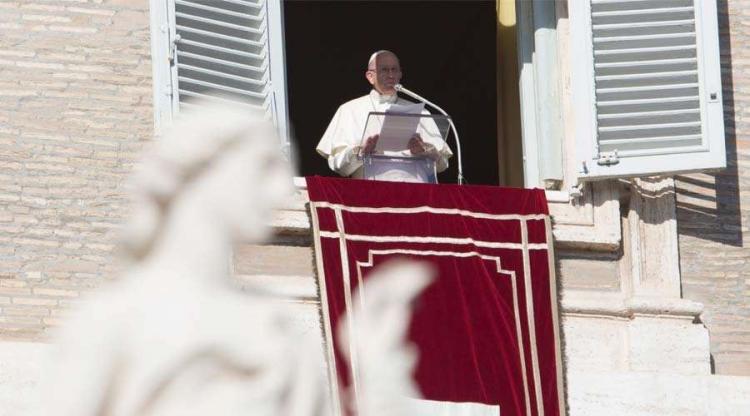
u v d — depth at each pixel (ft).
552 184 130.21
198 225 28.25
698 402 120.98
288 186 29.84
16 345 111.75
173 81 124.77
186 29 126.52
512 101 150.00
